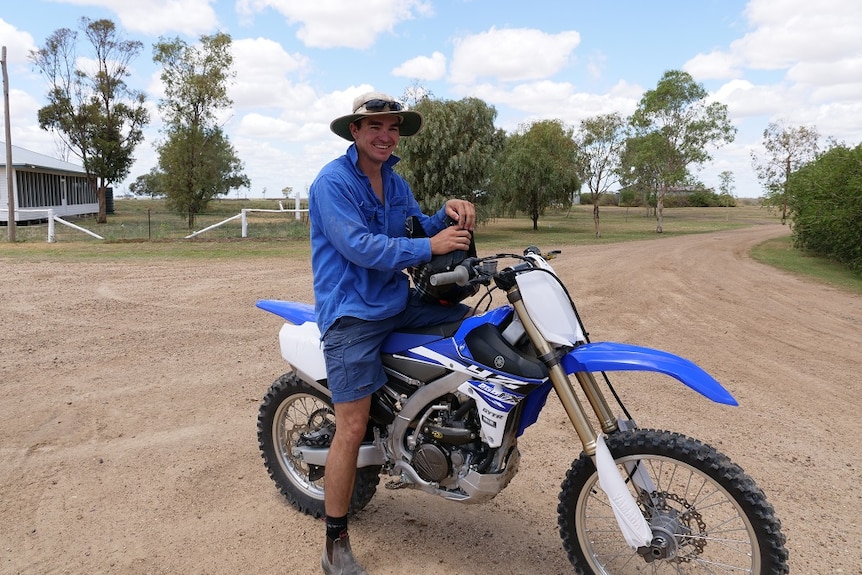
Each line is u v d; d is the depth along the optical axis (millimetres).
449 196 27828
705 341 8156
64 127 36500
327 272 2990
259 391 5633
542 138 39250
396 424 3066
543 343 2750
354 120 3000
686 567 3072
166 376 6016
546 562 3193
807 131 37750
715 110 41781
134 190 98938
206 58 35219
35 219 33500
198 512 3643
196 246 20000
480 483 2873
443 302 3068
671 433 2707
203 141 35188
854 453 4609
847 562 3221
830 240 18828
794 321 9781
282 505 3742
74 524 3486
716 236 34906
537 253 2988
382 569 3121
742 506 2531
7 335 7434
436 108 27797
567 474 2896
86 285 11172
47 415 5000
